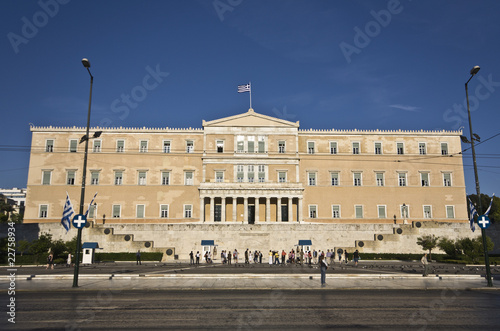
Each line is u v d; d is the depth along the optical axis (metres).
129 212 84.38
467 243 59.75
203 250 69.50
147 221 84.31
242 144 88.81
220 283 32.31
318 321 18.00
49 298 24.83
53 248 58.88
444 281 34.12
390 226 71.44
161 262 63.09
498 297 25.50
